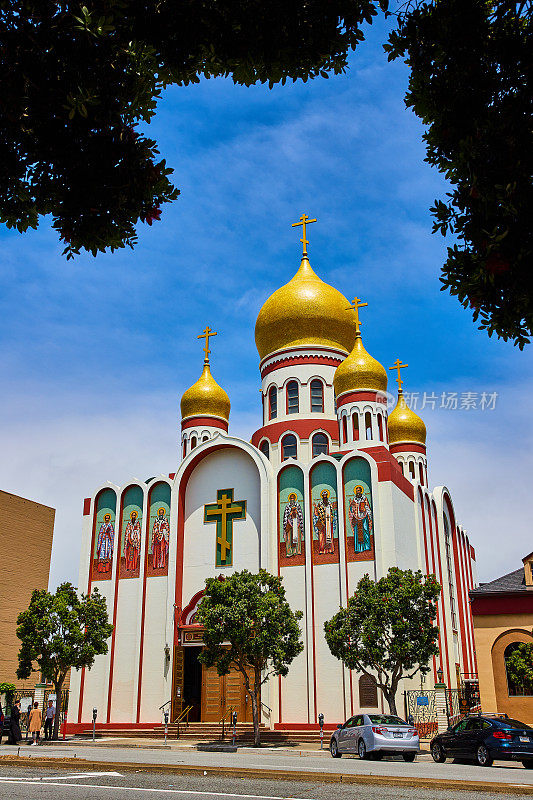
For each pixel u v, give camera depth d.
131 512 46.69
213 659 33.94
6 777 17.20
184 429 53.22
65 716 46.94
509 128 7.63
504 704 45.00
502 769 21.91
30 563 56.97
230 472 45.59
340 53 8.72
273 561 41.88
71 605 40.22
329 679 38.56
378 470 41.06
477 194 7.63
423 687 39.25
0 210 8.19
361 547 40.06
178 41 8.26
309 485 42.41
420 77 8.48
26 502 57.47
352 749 26.03
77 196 8.02
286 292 52.81
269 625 33.53
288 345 51.69
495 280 7.73
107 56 7.54
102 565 46.38
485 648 46.34
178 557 44.59
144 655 43.09
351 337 52.84
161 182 8.24
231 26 8.30
